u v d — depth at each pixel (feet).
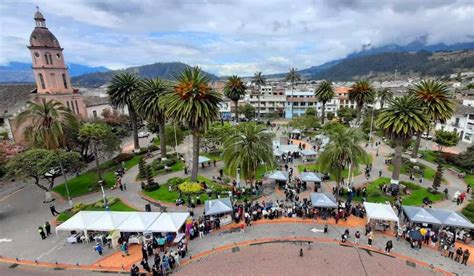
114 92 173.47
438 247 81.51
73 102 205.98
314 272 71.15
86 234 84.94
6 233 92.63
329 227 93.71
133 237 85.25
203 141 192.95
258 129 113.70
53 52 189.98
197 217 100.32
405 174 146.20
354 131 116.78
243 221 98.53
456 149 200.85
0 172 124.16
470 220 95.04
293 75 351.87
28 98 197.16
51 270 72.74
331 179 139.95
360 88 237.86
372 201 112.88
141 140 242.37
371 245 83.10
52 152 112.98
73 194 124.77
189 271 71.77
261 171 150.30
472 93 281.54
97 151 145.28
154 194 120.16
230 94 258.57
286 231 91.20
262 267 73.20
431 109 137.49
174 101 119.44
